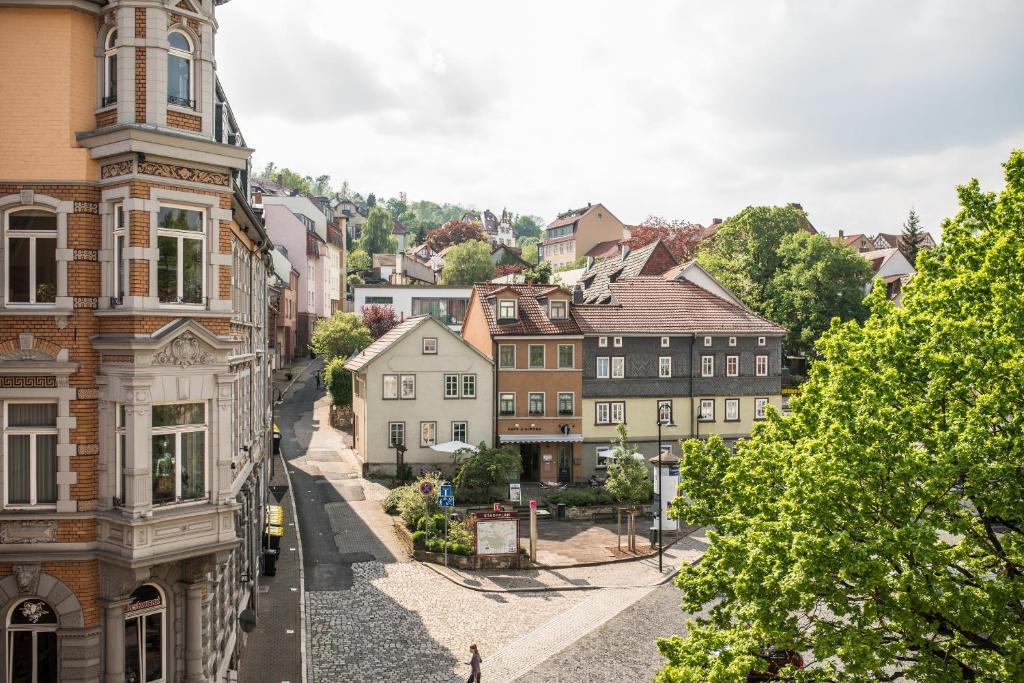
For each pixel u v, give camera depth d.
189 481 16.45
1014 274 15.49
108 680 15.86
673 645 16.19
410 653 24.47
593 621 27.64
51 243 15.97
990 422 14.60
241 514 22.92
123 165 15.62
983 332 14.87
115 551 15.66
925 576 13.20
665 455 37.56
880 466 13.95
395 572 32.31
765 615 13.85
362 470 46.66
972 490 13.91
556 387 48.75
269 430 38.19
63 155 15.81
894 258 96.12
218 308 16.62
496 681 22.73
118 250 15.93
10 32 15.76
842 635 13.66
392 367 46.78
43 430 15.96
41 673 16.06
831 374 18.22
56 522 15.81
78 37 15.91
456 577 31.94
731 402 52.06
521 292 51.56
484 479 42.62
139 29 15.62
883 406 15.09
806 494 14.16
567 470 49.31
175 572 16.70
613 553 35.72
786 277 72.38
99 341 15.70
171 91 16.08
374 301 78.88
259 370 29.53
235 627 22.52
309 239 90.31
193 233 16.39
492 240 158.25
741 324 52.53
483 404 47.91
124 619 16.25
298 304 88.50
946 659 13.86
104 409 15.94
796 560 13.74
